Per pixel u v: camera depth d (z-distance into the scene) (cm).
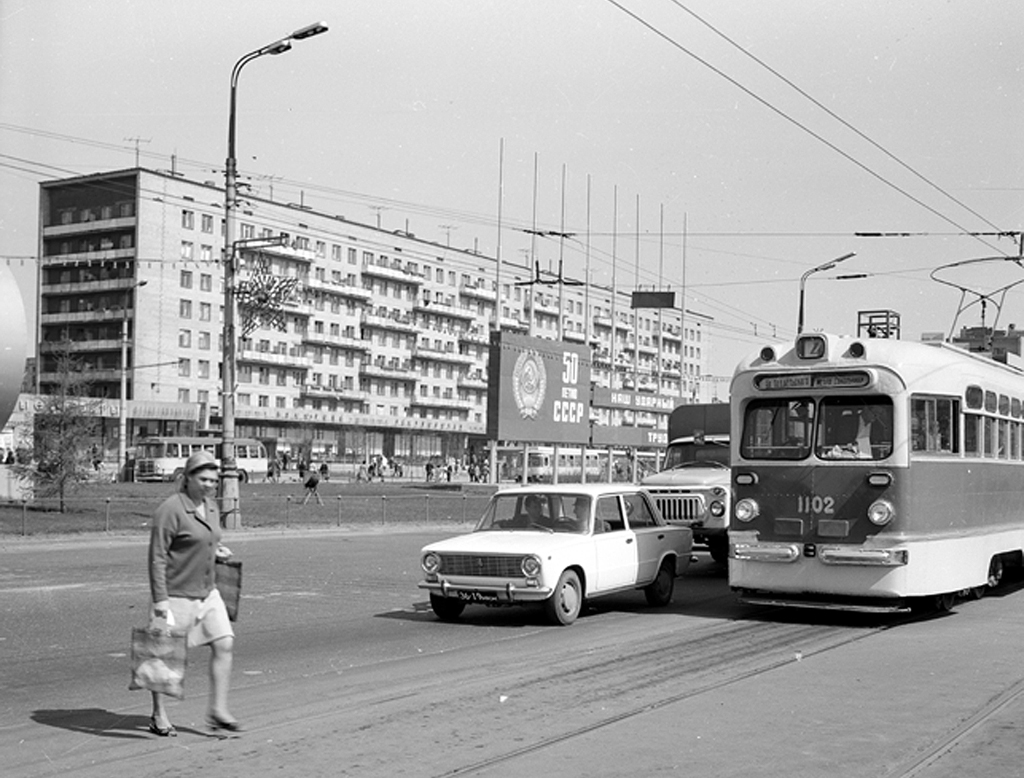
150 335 9206
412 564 2222
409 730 770
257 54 3072
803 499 1399
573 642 1205
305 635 1252
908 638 1249
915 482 1362
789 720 814
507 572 1315
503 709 842
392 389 11538
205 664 1053
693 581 1970
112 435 8569
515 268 12888
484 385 12650
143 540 2727
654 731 775
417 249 11762
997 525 1594
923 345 1445
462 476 10669
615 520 1477
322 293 10631
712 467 2134
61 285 9525
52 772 660
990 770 690
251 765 675
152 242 9219
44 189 9638
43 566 2088
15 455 3656
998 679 991
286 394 10381
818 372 1400
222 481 3139
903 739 762
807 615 1463
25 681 954
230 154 3144
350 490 6125
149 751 709
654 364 13325
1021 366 1961
